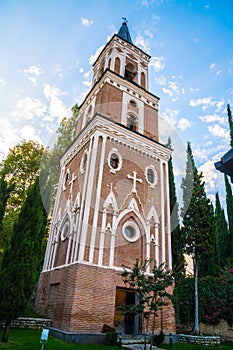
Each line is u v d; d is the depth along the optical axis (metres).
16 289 9.34
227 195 27.80
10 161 23.14
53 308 12.28
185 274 17.80
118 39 21.62
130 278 10.58
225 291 15.41
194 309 15.80
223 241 24.47
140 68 21.78
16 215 20.42
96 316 10.66
